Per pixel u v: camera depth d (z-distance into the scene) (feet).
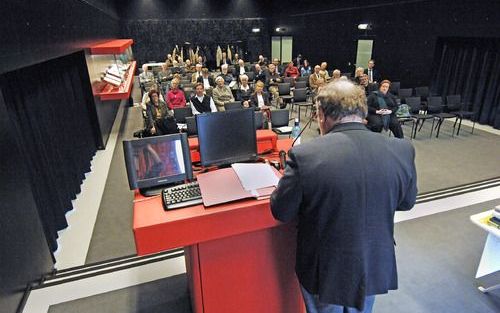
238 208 4.65
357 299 4.01
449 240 9.09
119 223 10.94
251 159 6.18
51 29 10.54
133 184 5.24
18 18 7.95
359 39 32.86
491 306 6.81
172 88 19.81
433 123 20.61
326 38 38.40
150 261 8.70
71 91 14.17
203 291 5.24
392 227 4.03
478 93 22.06
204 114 5.67
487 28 20.59
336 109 3.91
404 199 4.14
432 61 25.16
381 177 3.71
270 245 5.34
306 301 4.70
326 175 3.63
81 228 10.69
